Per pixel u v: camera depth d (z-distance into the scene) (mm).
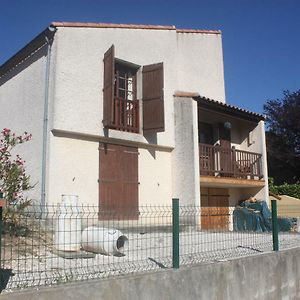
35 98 11914
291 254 8992
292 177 27156
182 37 16438
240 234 11320
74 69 11578
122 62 13156
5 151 9344
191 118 14039
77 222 7773
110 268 6520
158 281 5965
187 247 8773
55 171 10930
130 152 12922
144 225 9055
